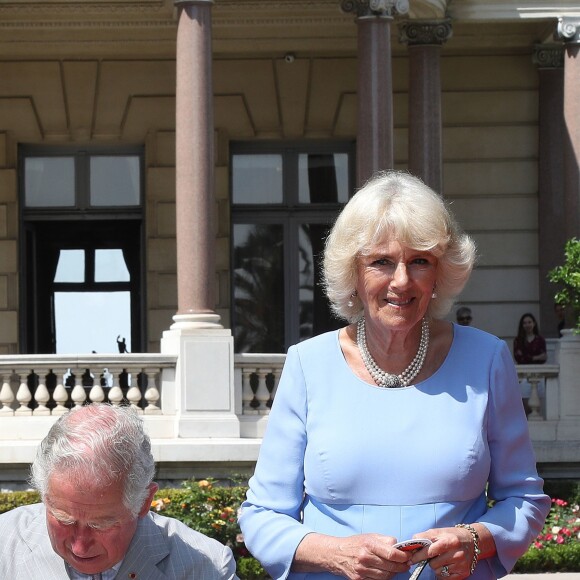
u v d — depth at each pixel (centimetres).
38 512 407
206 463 1577
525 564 1375
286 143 2253
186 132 1648
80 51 2172
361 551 416
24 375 1612
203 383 1631
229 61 2216
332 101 2222
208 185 1648
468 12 1956
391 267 434
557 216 2195
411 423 439
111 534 354
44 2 2045
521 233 2238
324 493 440
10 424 1589
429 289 438
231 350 1642
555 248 2195
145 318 2228
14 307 2181
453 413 441
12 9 2055
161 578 393
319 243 2259
